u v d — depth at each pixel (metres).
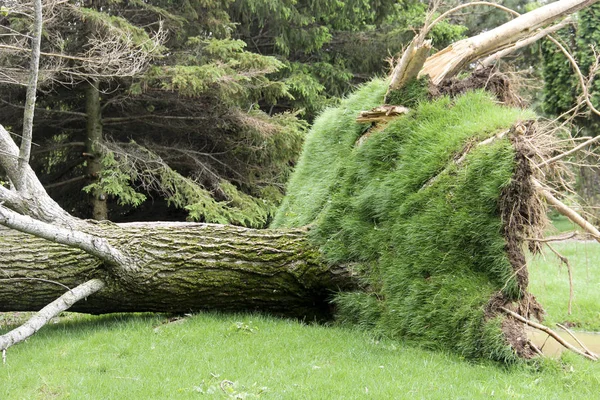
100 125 12.66
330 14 15.39
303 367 4.12
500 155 4.63
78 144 12.62
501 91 6.23
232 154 14.07
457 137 5.12
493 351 4.36
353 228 5.54
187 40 12.87
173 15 12.18
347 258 5.54
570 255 10.96
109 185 11.28
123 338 4.92
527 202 4.60
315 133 7.62
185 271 5.39
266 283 5.55
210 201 12.12
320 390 3.64
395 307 5.00
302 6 15.02
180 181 12.34
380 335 5.03
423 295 4.86
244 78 11.70
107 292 5.30
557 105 13.38
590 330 6.30
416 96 5.98
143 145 13.87
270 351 4.54
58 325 5.80
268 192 13.56
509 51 6.64
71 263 5.26
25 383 3.87
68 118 13.33
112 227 5.53
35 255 5.22
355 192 5.80
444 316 4.68
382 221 5.45
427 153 5.28
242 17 14.73
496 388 3.79
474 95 5.69
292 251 5.63
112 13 12.33
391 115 5.95
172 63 12.29
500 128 4.91
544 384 3.97
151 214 15.99
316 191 6.55
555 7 6.49
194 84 10.93
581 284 8.33
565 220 11.91
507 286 4.52
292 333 5.05
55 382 3.86
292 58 16.55
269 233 5.78
